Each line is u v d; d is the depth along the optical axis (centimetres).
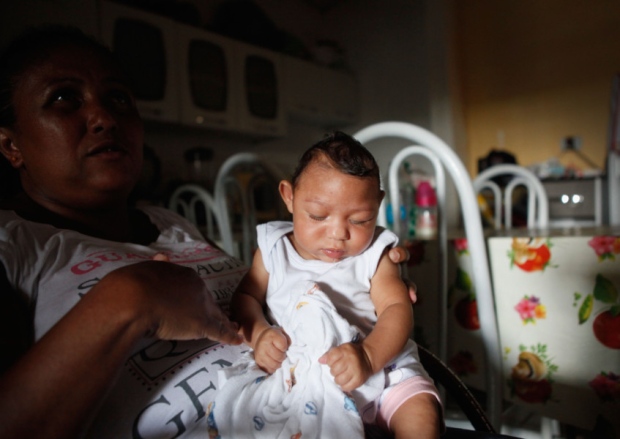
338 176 52
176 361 51
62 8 165
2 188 75
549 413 88
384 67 291
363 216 53
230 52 229
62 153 62
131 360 49
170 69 201
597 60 231
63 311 49
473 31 277
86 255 56
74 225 67
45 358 37
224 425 45
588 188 197
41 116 61
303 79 269
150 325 43
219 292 64
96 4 176
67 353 37
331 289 55
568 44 241
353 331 50
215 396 47
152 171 206
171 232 80
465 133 282
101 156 64
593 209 196
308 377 48
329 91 286
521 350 91
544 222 156
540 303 87
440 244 94
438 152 85
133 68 187
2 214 59
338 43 318
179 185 213
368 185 53
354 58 308
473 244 84
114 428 45
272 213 226
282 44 262
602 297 80
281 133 255
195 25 217
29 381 36
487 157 257
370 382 48
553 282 85
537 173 228
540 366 88
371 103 300
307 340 49
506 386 93
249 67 238
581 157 240
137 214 83
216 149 255
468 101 283
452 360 104
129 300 41
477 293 86
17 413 34
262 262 62
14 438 34
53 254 55
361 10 301
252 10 247
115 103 69
